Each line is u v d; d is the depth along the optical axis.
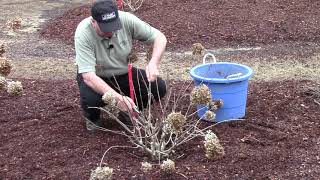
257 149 4.09
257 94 5.23
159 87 4.52
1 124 4.61
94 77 3.99
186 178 3.67
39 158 3.98
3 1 10.70
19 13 9.62
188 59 6.83
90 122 4.31
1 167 3.87
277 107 4.86
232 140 4.23
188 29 7.88
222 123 4.53
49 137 4.31
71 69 6.55
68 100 5.17
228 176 3.71
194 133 4.20
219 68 4.75
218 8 8.77
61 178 3.70
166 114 4.64
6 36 8.15
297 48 7.18
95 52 4.21
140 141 3.91
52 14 9.50
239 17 8.29
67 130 4.45
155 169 3.78
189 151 4.07
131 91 4.16
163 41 4.34
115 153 4.05
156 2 9.27
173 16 8.45
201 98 3.59
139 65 6.63
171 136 3.99
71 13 9.20
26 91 5.47
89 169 3.81
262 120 4.60
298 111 4.79
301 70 6.32
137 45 7.40
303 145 4.14
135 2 9.12
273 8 8.67
